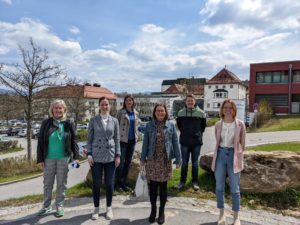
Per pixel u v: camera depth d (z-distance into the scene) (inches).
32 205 253.8
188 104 271.3
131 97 273.6
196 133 269.7
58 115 223.5
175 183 285.7
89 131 219.5
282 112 1524.4
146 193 241.1
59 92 848.3
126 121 268.8
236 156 198.4
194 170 273.4
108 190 216.1
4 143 1379.2
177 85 3324.3
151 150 206.8
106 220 209.2
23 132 2122.3
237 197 197.9
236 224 195.9
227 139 202.1
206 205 237.5
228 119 204.7
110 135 217.9
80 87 1203.9
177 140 213.2
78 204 244.8
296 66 1489.9
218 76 2773.1
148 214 219.8
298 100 1498.5
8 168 555.2
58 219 212.7
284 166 256.8
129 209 229.8
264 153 271.7
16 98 738.2
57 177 221.8
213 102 2716.5
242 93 2861.7
